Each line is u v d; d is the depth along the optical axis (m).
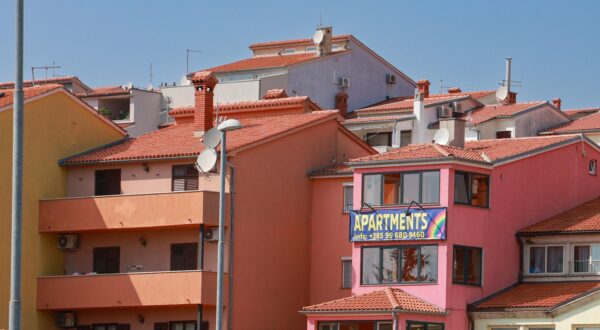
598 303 59.28
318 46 108.38
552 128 98.62
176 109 83.06
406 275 63.31
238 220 66.50
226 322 65.31
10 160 68.06
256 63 109.88
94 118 72.88
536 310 60.81
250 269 67.06
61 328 69.56
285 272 69.19
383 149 90.06
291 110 79.81
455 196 62.94
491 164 64.50
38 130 69.75
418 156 63.69
